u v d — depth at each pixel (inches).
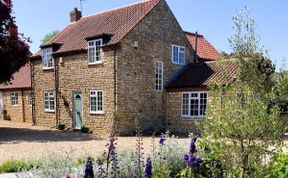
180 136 684.1
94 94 770.2
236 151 181.2
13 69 811.4
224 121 175.6
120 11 880.3
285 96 179.9
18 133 757.3
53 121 894.4
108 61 727.7
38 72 941.8
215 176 214.5
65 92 850.1
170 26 848.9
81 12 1019.9
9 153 477.7
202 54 999.6
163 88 820.6
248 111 167.9
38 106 948.6
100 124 752.3
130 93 737.0
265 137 171.9
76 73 815.7
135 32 746.8
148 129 773.3
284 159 215.3
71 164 252.8
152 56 792.3
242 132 169.8
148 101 778.8
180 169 277.9
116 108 710.5
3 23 766.5
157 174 238.7
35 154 458.0
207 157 222.1
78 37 869.2
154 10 797.2
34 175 238.2
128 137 676.1
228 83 199.3
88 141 611.2
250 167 180.1
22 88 1119.6
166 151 299.3
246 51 208.2
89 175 169.2
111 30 785.6
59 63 863.7
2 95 1235.2
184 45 893.2
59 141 611.5
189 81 786.8
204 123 198.4
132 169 249.4
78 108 817.5
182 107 783.1
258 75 195.3
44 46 893.8
